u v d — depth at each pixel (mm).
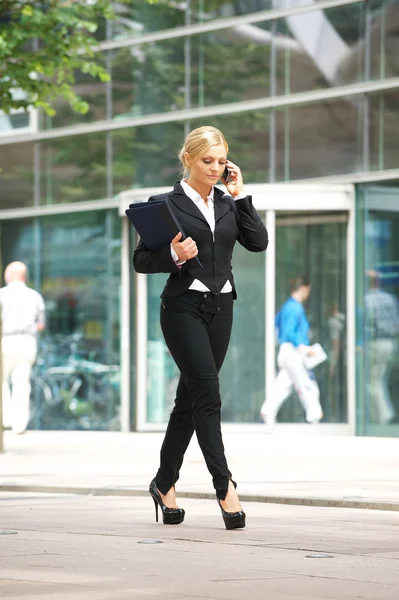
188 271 16062
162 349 40469
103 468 25766
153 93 41719
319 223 38125
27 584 11648
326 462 26672
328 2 37875
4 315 39219
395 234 36844
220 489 16031
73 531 16016
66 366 43625
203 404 16031
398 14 36469
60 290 44031
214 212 16234
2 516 18031
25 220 45062
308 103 38375
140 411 40625
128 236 41594
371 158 37094
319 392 38219
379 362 37312
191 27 40875
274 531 15867
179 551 13984
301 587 11453
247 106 39594
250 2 39594
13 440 36375
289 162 38781
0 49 33531
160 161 41469
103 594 11062
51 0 35031
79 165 43438
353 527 16328
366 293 37531
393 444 33094
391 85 36594
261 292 38750
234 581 11820
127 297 41594
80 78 43375
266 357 38531
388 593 11102
